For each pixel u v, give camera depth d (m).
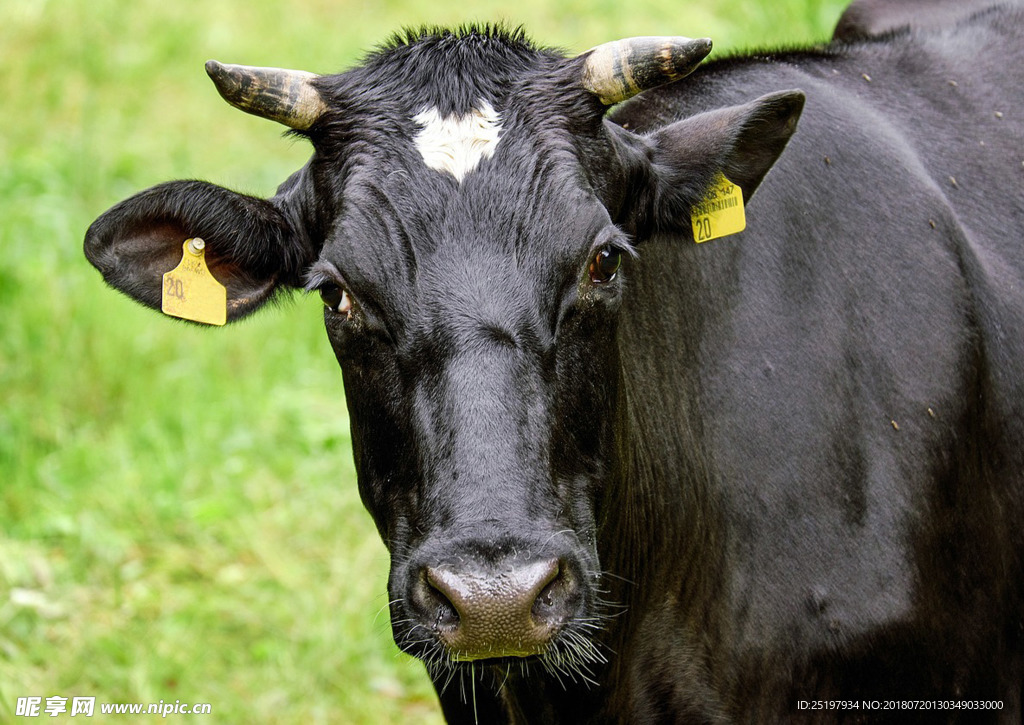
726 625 7.38
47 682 10.62
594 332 6.41
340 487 12.84
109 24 23.00
